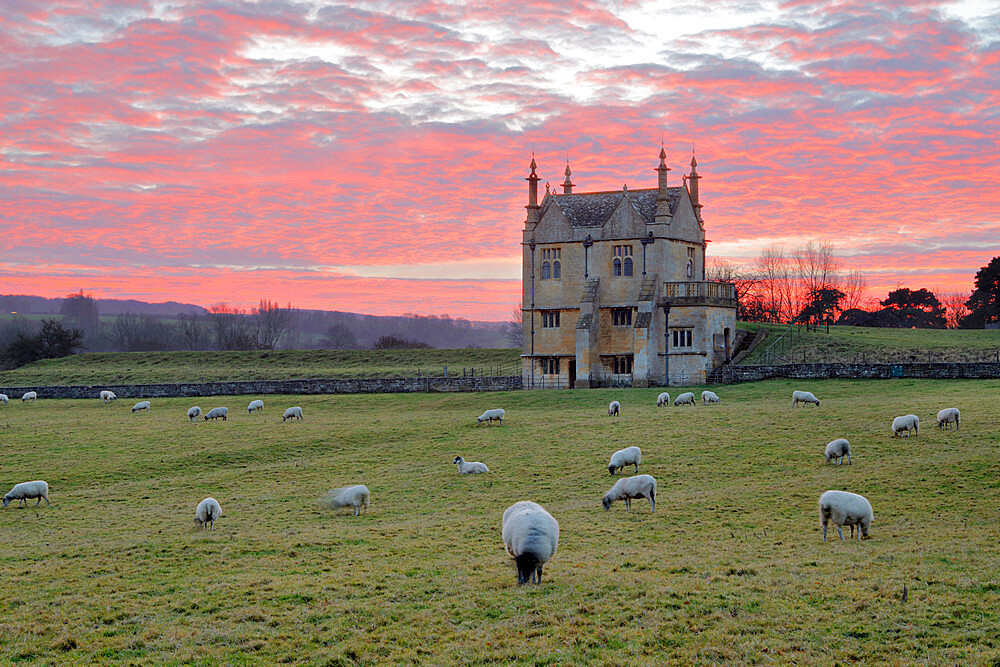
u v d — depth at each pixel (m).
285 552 29.91
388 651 19.36
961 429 48.19
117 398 100.19
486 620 21.14
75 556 30.55
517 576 24.59
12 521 38.94
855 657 17.91
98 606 23.53
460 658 18.70
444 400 83.00
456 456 48.22
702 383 84.44
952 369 72.62
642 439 52.53
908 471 39.47
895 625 19.45
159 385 99.88
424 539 31.41
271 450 56.97
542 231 94.25
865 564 24.88
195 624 21.75
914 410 56.09
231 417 76.38
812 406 61.81
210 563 28.59
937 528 29.78
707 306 85.62
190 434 64.88
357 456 53.72
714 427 54.78
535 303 94.56
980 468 38.81
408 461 51.03
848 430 50.66
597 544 29.70
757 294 152.88
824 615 20.38
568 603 22.05
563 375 93.00
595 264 91.50
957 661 17.31
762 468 42.84
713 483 40.47
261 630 21.06
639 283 89.62
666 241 89.12
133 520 38.00
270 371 129.62
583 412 67.69
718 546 28.70
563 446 52.31
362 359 135.00
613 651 18.84
